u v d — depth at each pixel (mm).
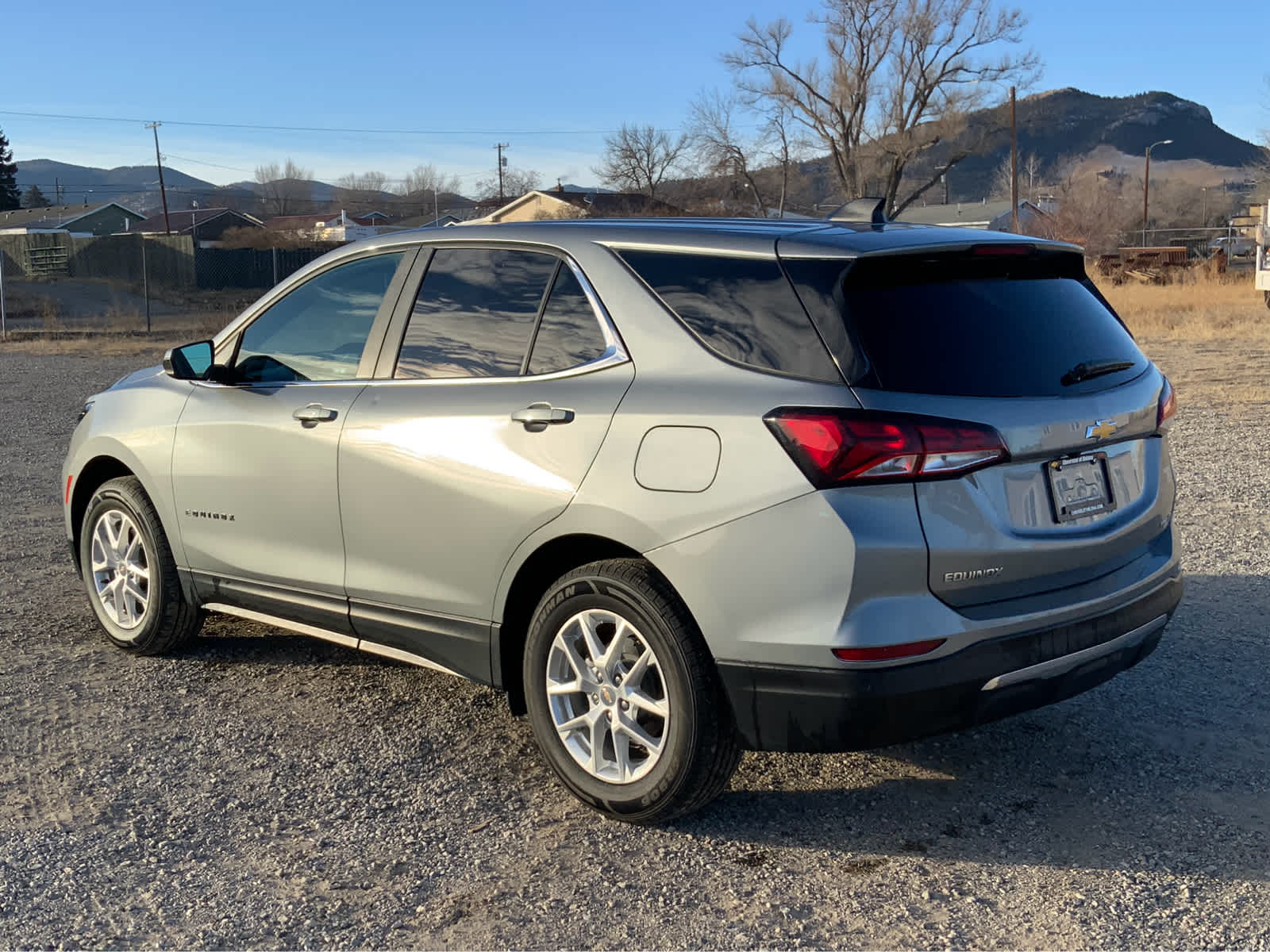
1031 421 3268
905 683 3100
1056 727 4320
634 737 3494
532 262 3922
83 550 5297
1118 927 2990
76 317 34469
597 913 3078
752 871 3297
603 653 3547
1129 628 3545
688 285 3521
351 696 4660
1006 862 3338
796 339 3252
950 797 3770
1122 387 3656
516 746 4176
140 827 3551
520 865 3336
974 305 3428
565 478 3539
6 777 3883
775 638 3176
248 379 4660
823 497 3096
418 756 4082
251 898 3154
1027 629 3273
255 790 3805
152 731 4281
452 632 3961
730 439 3238
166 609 4949
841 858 3373
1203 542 6863
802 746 3234
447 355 4039
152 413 4945
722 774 3412
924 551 3098
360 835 3514
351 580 4227
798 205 62219
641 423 3414
